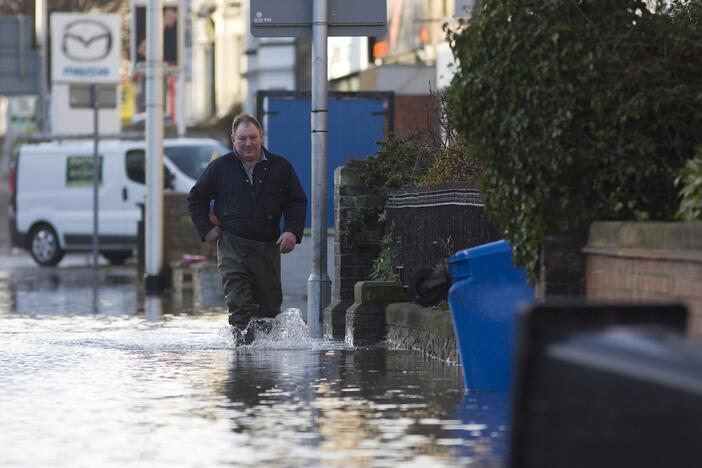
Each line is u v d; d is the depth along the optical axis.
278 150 46.97
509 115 19.95
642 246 17.88
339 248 30.50
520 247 19.92
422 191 27.56
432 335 25.52
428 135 31.33
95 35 91.75
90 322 35.81
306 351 26.95
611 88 19.77
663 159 20.00
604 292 18.98
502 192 20.28
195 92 140.12
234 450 15.39
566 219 19.83
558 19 19.70
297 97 47.00
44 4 112.62
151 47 51.44
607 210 19.92
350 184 30.58
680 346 9.17
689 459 8.77
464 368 20.34
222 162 28.42
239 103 121.31
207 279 46.56
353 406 18.73
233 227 28.23
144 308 41.97
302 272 46.16
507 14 19.78
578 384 9.32
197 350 27.25
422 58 67.19
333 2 29.77
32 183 70.00
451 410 18.30
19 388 20.86
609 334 9.38
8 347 27.97
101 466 14.54
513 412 9.46
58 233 69.31
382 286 28.52
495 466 14.37
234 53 127.75
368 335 28.38
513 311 20.06
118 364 24.42
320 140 30.00
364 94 47.19
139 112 96.31
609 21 20.09
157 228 50.66
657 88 19.89
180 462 14.71
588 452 9.27
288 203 28.58
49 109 109.94
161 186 50.97
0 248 94.50
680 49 20.12
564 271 19.67
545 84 19.67
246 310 28.33
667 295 17.17
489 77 20.00
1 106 197.62
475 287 20.22
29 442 16.00
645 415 9.02
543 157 19.69
